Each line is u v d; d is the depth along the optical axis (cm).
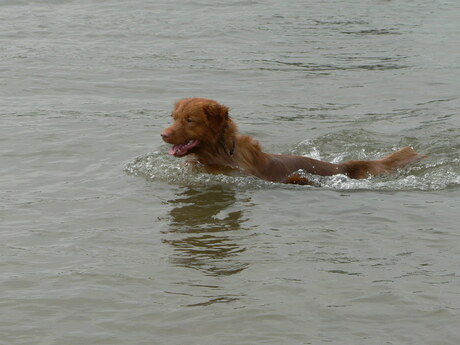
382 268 1052
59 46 2706
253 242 1147
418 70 2459
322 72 2433
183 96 2144
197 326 894
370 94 2191
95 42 2784
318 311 928
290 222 1236
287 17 3253
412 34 2980
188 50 2694
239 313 923
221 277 1024
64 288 988
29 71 2361
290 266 1058
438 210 1291
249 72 2422
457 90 2228
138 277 1023
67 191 1382
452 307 936
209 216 1264
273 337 869
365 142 1773
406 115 1983
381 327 891
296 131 1845
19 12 3266
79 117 1892
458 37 2930
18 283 1002
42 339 865
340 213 1280
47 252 1105
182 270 1046
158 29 3006
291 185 1455
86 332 880
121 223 1226
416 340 862
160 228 1205
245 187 1425
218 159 1498
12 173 1485
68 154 1605
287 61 2567
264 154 1532
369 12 3384
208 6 3450
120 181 1441
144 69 2433
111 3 3484
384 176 1539
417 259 1082
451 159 1622
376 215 1267
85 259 1081
